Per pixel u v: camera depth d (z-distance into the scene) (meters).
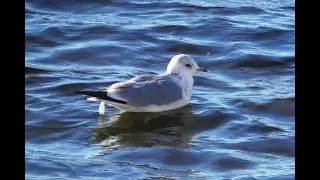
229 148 14.98
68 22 22.41
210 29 22.08
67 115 16.52
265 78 19.05
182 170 13.95
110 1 24.06
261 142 15.27
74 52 20.31
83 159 14.30
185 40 21.27
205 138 15.57
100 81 18.41
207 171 13.92
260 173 13.84
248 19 23.03
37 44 20.86
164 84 16.58
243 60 19.94
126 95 16.31
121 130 15.91
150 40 21.28
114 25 22.25
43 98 17.27
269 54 20.39
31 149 14.78
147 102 16.41
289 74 19.27
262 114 16.77
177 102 16.69
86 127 15.98
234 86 18.41
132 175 13.61
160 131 15.94
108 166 13.98
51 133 15.67
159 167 14.03
